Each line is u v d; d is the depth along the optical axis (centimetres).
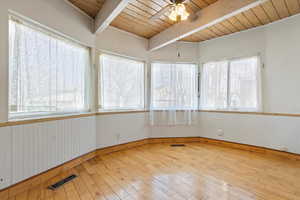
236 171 258
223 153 346
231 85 394
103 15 272
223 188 209
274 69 337
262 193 198
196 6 276
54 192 200
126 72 388
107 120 349
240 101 381
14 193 192
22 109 208
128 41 385
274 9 289
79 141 288
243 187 212
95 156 327
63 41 267
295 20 311
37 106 225
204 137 440
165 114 433
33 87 220
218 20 264
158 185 216
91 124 317
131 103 398
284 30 324
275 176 241
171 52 438
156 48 405
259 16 313
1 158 180
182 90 438
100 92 341
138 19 323
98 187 212
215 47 420
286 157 317
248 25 351
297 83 311
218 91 414
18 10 197
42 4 226
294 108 314
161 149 376
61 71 262
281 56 328
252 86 365
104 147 344
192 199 187
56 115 252
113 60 364
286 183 221
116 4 230
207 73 434
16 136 193
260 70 354
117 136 366
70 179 232
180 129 440
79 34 289
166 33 365
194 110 441
